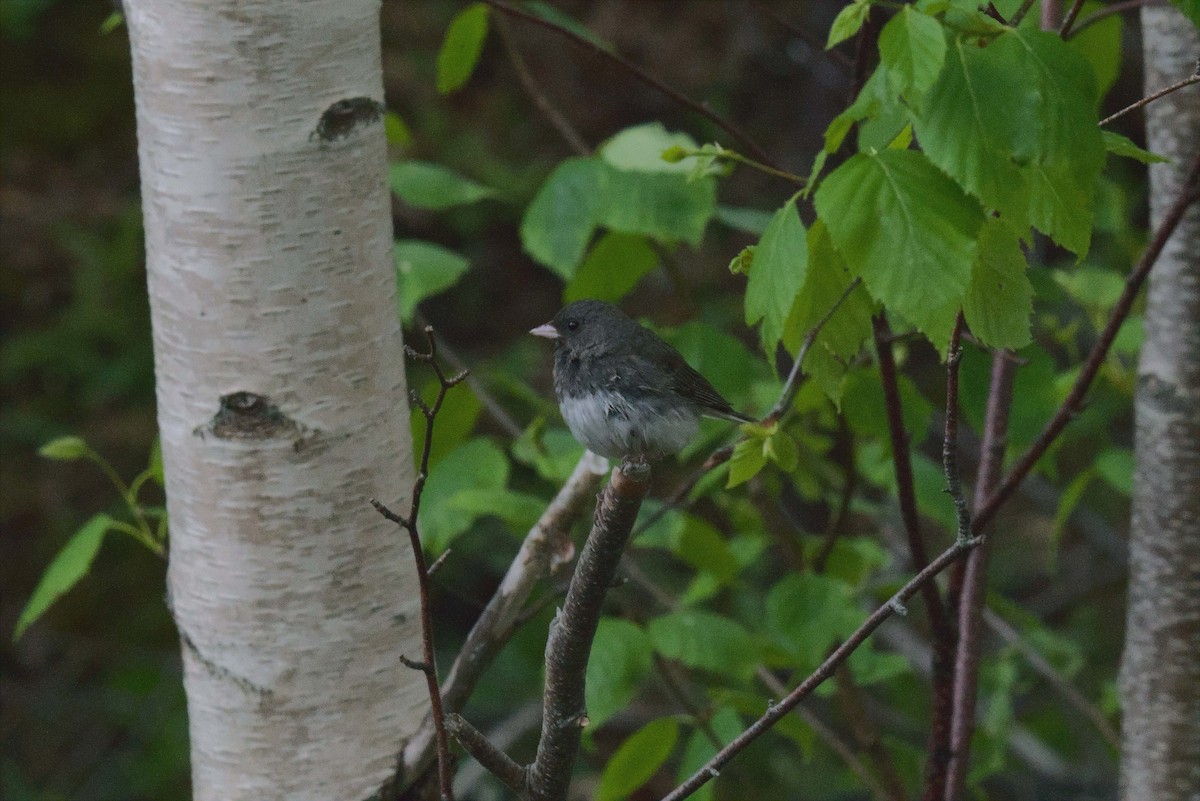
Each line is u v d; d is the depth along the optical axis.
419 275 8.89
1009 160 4.50
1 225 19.27
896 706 12.20
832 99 19.62
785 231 5.14
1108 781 12.53
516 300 20.08
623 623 7.69
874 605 10.44
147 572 18.81
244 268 5.86
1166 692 7.56
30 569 18.58
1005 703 9.35
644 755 7.91
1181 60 7.44
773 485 9.23
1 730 17.47
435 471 8.23
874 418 8.12
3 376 18.30
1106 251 12.27
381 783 6.15
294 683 6.04
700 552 8.70
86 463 18.48
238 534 5.98
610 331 8.05
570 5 20.81
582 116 20.36
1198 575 7.48
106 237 19.42
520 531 8.24
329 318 5.96
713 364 8.55
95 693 17.84
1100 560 16.70
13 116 20.19
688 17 20.69
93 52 20.84
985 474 7.16
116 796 16.75
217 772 6.13
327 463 6.00
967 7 4.71
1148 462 7.65
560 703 5.14
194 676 6.14
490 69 20.27
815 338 5.80
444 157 19.30
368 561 6.11
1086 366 6.47
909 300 4.61
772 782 14.19
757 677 10.23
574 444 8.69
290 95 5.83
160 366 6.09
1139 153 5.07
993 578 17.31
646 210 8.14
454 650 16.67
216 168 5.82
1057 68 4.54
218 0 5.74
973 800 11.45
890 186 4.69
